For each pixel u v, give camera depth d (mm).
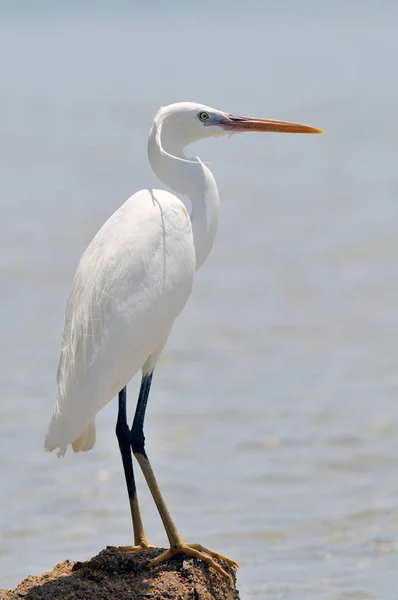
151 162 7914
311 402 14203
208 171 7895
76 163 41656
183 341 17188
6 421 13508
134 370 7094
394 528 10477
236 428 13227
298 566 9648
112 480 11672
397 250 24016
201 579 6887
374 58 110062
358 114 56438
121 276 7000
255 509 10969
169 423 13430
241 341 17172
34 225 28156
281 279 21547
